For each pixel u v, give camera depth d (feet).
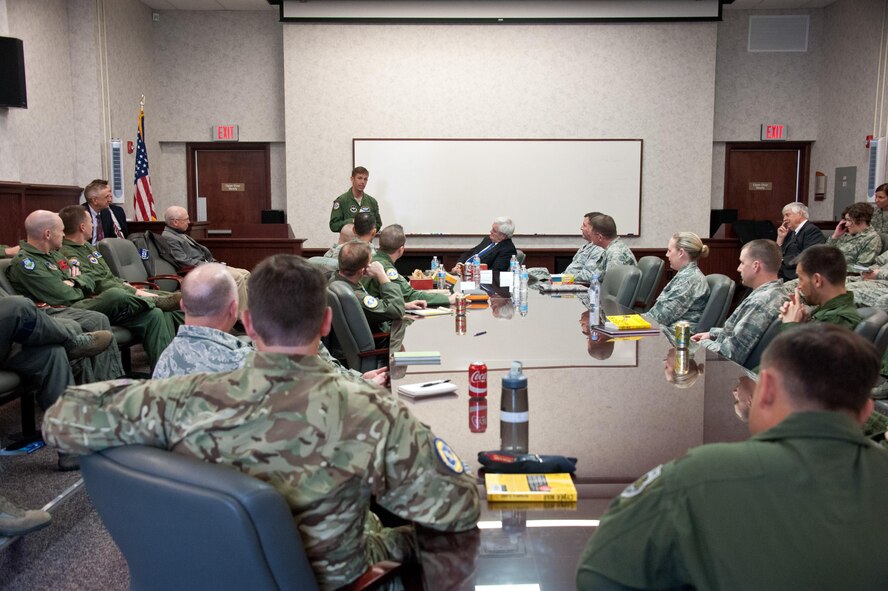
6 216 18.90
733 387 7.12
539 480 4.74
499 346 9.41
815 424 3.09
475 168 27.99
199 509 3.36
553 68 27.66
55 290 13.35
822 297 9.32
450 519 4.01
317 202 27.86
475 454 5.25
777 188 30.78
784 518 2.90
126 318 14.06
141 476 3.54
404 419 3.99
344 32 27.35
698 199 28.19
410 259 27.73
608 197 28.17
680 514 3.01
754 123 30.14
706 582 2.92
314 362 4.01
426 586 3.51
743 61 29.91
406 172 27.91
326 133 27.68
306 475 3.77
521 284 14.74
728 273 27.09
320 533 3.80
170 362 7.00
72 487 9.52
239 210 29.99
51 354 10.48
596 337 10.13
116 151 24.21
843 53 28.40
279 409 3.83
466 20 27.20
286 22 27.09
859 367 3.14
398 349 9.15
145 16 27.94
